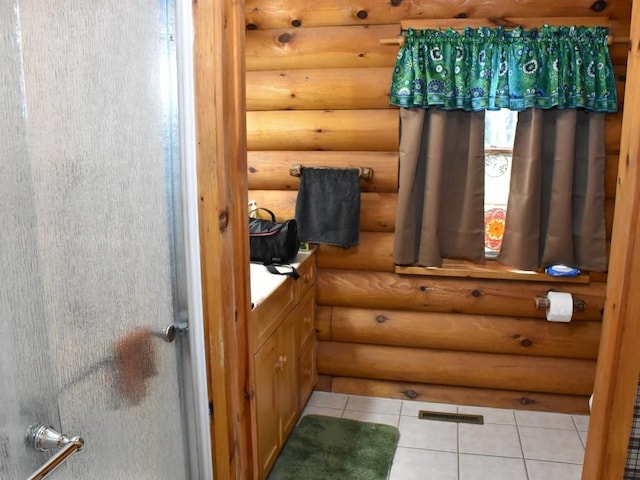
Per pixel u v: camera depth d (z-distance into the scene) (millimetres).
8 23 736
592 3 2416
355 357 2936
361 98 2672
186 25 1184
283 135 2766
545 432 2604
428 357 2877
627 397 1150
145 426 1170
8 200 749
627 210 1103
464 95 2473
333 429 2611
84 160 925
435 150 2557
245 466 1543
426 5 2535
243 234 1413
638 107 1073
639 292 1105
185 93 1204
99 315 985
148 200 1132
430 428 2639
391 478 2260
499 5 2479
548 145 2525
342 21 2646
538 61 2387
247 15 2689
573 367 2752
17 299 773
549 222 2547
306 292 2707
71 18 881
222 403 1382
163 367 1232
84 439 955
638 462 1181
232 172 1318
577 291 2654
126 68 1033
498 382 2812
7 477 758
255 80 2744
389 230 2803
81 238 926
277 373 2266
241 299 1435
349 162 2750
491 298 2736
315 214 2715
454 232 2709
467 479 2250
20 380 783
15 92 751
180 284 1280
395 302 2848
